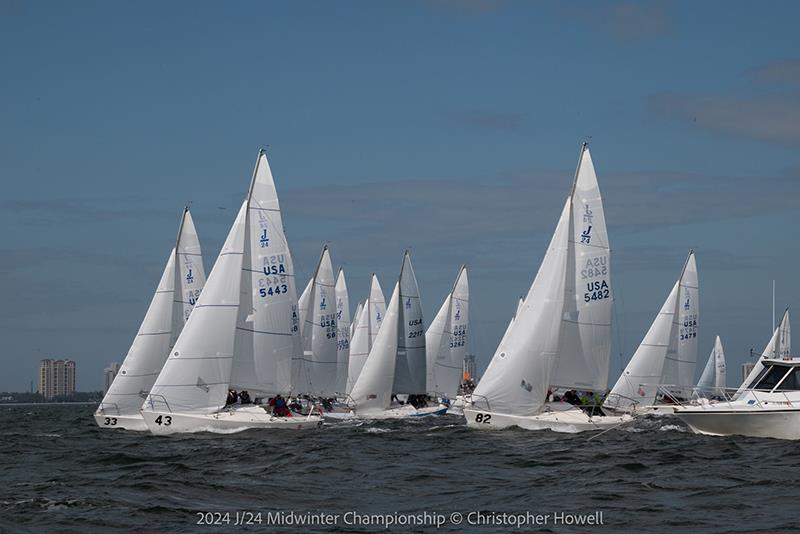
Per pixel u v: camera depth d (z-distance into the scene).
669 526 67.62
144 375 158.12
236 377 139.62
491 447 120.00
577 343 134.88
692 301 192.38
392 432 153.50
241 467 101.62
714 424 124.50
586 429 132.50
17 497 79.56
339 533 65.94
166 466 101.56
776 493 80.06
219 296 138.12
